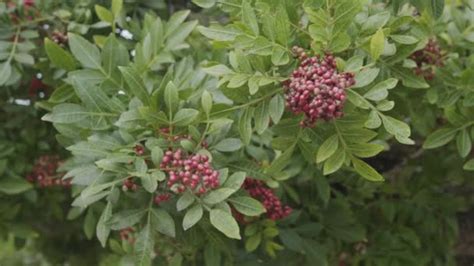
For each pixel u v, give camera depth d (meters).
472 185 1.36
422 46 1.06
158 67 1.14
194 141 0.96
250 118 0.96
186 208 0.96
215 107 0.96
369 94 0.92
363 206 1.39
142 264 0.96
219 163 1.00
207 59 1.19
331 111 0.89
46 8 1.23
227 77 0.94
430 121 1.20
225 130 0.99
